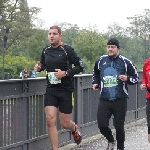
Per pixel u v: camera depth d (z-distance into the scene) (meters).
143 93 12.52
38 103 7.39
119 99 7.21
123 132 7.36
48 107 6.72
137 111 12.03
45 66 6.91
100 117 7.30
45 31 72.81
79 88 8.77
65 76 6.70
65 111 6.85
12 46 76.81
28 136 7.09
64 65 6.72
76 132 7.49
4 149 6.37
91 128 9.45
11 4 70.25
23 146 6.94
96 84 7.45
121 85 7.21
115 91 7.19
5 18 69.31
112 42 7.21
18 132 6.79
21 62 68.81
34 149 7.28
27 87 7.01
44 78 7.46
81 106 8.91
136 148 8.23
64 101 6.80
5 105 6.43
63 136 8.26
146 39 91.62
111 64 7.24
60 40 6.75
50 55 6.73
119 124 7.28
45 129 7.65
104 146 8.45
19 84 6.78
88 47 70.12
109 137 7.45
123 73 7.20
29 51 72.88
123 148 7.46
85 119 9.14
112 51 7.20
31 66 69.00
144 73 7.27
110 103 7.25
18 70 68.62
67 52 6.70
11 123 6.59
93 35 71.50
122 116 7.27
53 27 6.71
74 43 72.62
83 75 8.91
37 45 71.75
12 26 69.88
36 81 7.28
